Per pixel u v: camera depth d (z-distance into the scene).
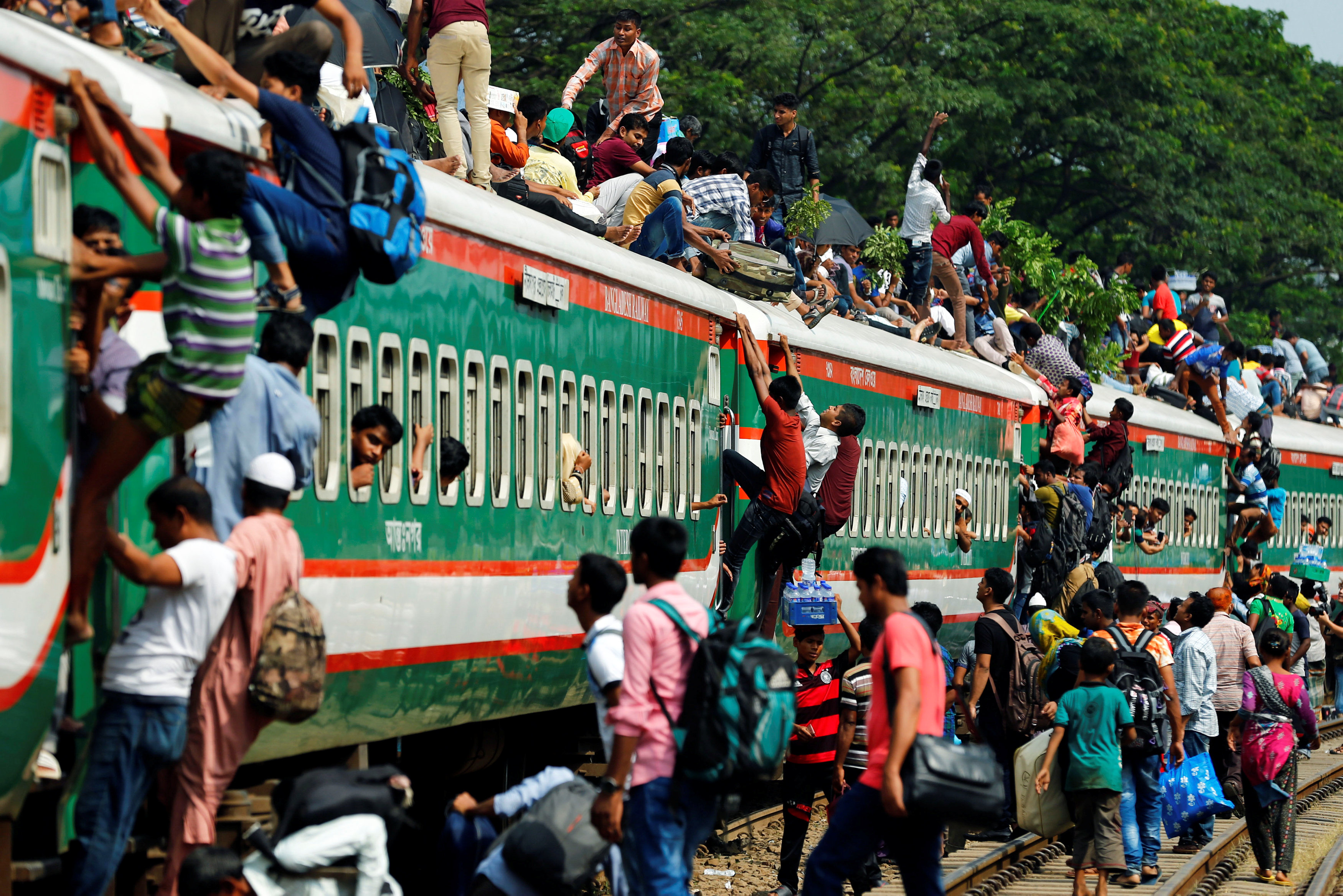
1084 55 86.62
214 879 12.11
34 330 11.63
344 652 16.70
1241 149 94.06
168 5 17.56
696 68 70.94
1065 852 31.41
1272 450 65.81
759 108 74.56
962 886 25.91
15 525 11.27
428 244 18.58
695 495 27.06
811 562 30.14
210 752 12.82
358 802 13.38
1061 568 43.06
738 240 32.06
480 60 25.91
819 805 34.25
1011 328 49.06
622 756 14.38
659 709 14.69
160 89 13.47
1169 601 56.31
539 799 15.70
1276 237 96.00
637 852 14.69
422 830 22.03
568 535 22.12
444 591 18.80
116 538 12.02
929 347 40.38
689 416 26.80
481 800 23.72
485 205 20.06
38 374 11.66
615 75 36.97
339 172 14.61
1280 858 29.38
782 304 31.72
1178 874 27.92
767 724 14.34
